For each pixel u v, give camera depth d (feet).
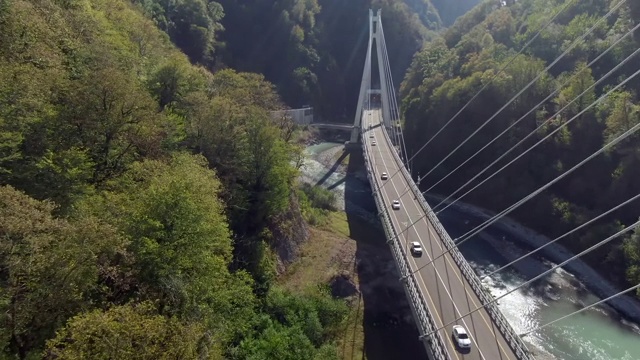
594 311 159.02
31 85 78.02
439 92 277.23
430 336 104.94
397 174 232.73
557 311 159.33
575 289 172.55
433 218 173.27
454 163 264.93
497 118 246.27
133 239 73.82
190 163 102.42
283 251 155.02
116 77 93.91
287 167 157.69
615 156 193.47
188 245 80.59
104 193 82.58
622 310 158.71
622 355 136.87
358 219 219.41
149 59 167.94
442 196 265.13
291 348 109.91
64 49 106.63
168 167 95.96
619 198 186.70
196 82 162.50
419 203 196.03
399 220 178.09
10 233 52.47
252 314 112.98
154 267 75.05
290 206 172.24
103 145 95.09
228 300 98.02
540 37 267.18
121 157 98.43
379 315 146.82
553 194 214.90
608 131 194.29
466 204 252.21
